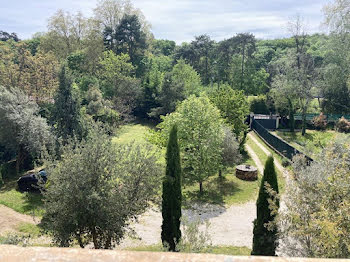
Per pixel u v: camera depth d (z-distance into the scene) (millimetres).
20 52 32062
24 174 22625
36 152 23062
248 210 18359
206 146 19688
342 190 6797
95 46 51156
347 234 5793
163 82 42781
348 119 40562
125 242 14406
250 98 48875
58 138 23578
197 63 65500
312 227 6758
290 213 7703
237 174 24031
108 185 9930
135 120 46438
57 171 9914
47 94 32469
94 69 50812
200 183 20922
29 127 22828
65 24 49812
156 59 62500
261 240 10469
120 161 10711
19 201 18406
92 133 11188
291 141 34250
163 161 24938
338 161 8312
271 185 10266
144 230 15797
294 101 40656
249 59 60094
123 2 55969
